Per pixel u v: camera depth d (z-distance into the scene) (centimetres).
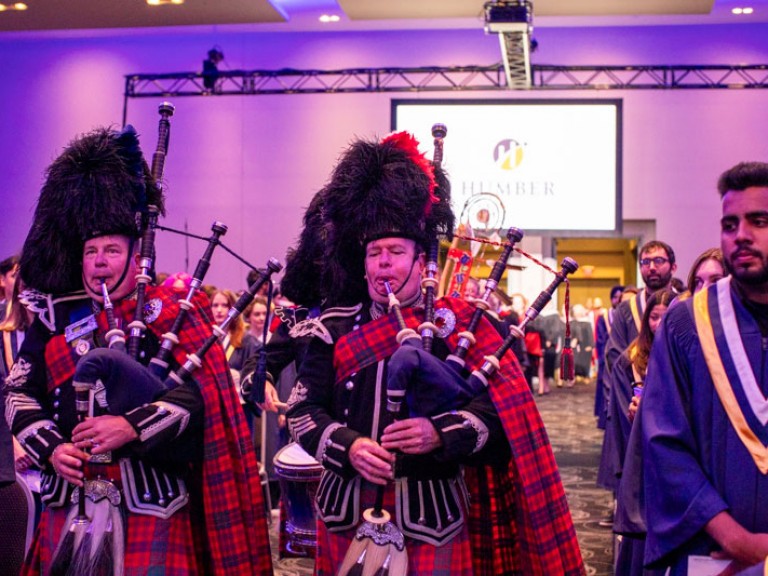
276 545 534
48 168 274
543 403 1421
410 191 248
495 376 246
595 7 1431
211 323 280
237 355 616
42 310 269
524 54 1280
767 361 212
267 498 582
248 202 1642
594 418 1222
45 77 1684
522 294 1609
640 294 546
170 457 257
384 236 248
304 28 1630
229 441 269
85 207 261
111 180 264
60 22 1499
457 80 1608
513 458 246
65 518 256
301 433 246
